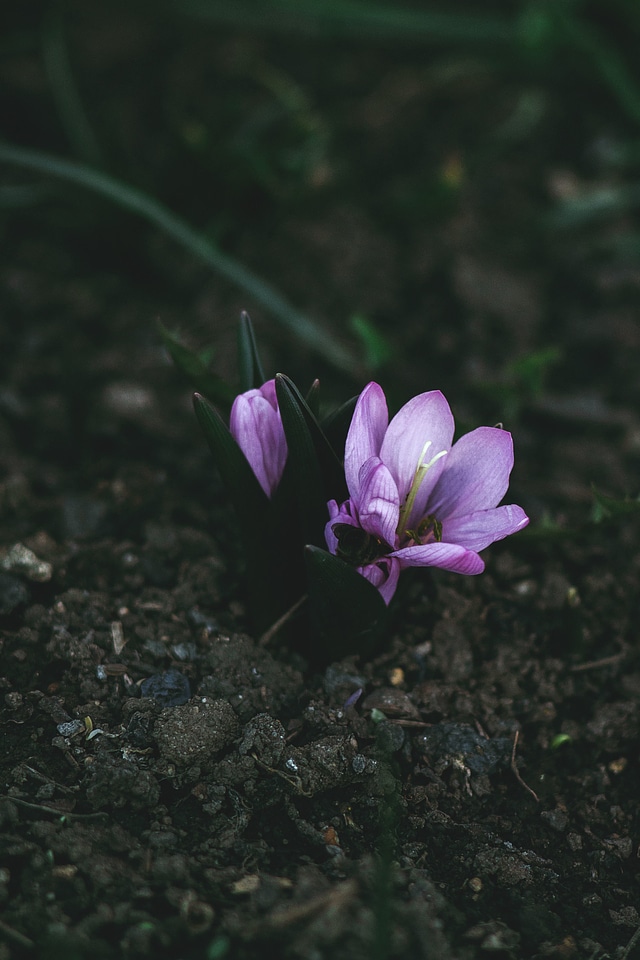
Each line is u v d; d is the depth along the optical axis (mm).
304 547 475
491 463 466
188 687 494
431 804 486
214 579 530
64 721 486
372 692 505
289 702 497
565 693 519
